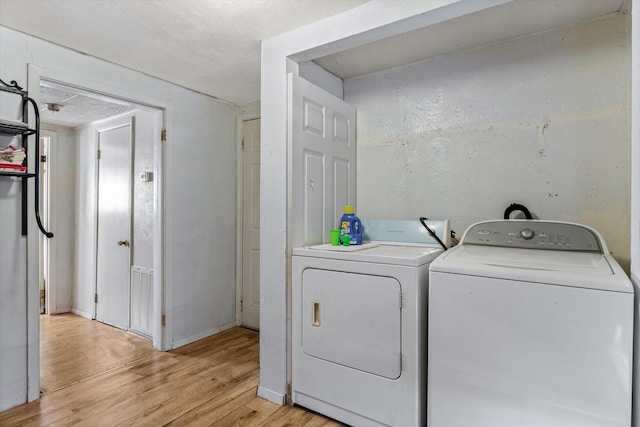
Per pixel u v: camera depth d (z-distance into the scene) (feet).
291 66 6.70
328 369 6.08
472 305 4.64
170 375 7.76
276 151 6.70
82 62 7.41
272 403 6.64
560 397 4.11
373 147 8.36
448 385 4.82
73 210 13.08
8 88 6.28
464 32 6.52
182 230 9.59
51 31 6.50
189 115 9.71
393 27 5.55
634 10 3.80
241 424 5.95
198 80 9.06
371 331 5.62
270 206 6.81
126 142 11.06
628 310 3.81
